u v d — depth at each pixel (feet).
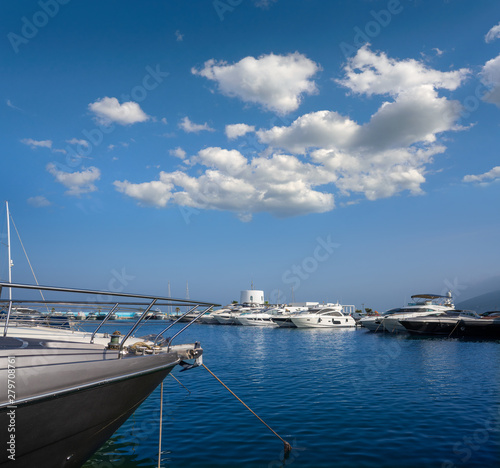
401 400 41.50
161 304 23.97
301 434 30.30
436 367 66.80
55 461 18.74
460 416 35.12
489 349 97.19
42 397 16.31
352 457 25.38
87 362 18.48
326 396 43.65
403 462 24.47
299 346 106.93
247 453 26.35
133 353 22.50
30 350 16.83
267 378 55.93
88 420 19.19
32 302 23.32
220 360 77.10
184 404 40.50
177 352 24.70
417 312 155.63
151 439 29.50
